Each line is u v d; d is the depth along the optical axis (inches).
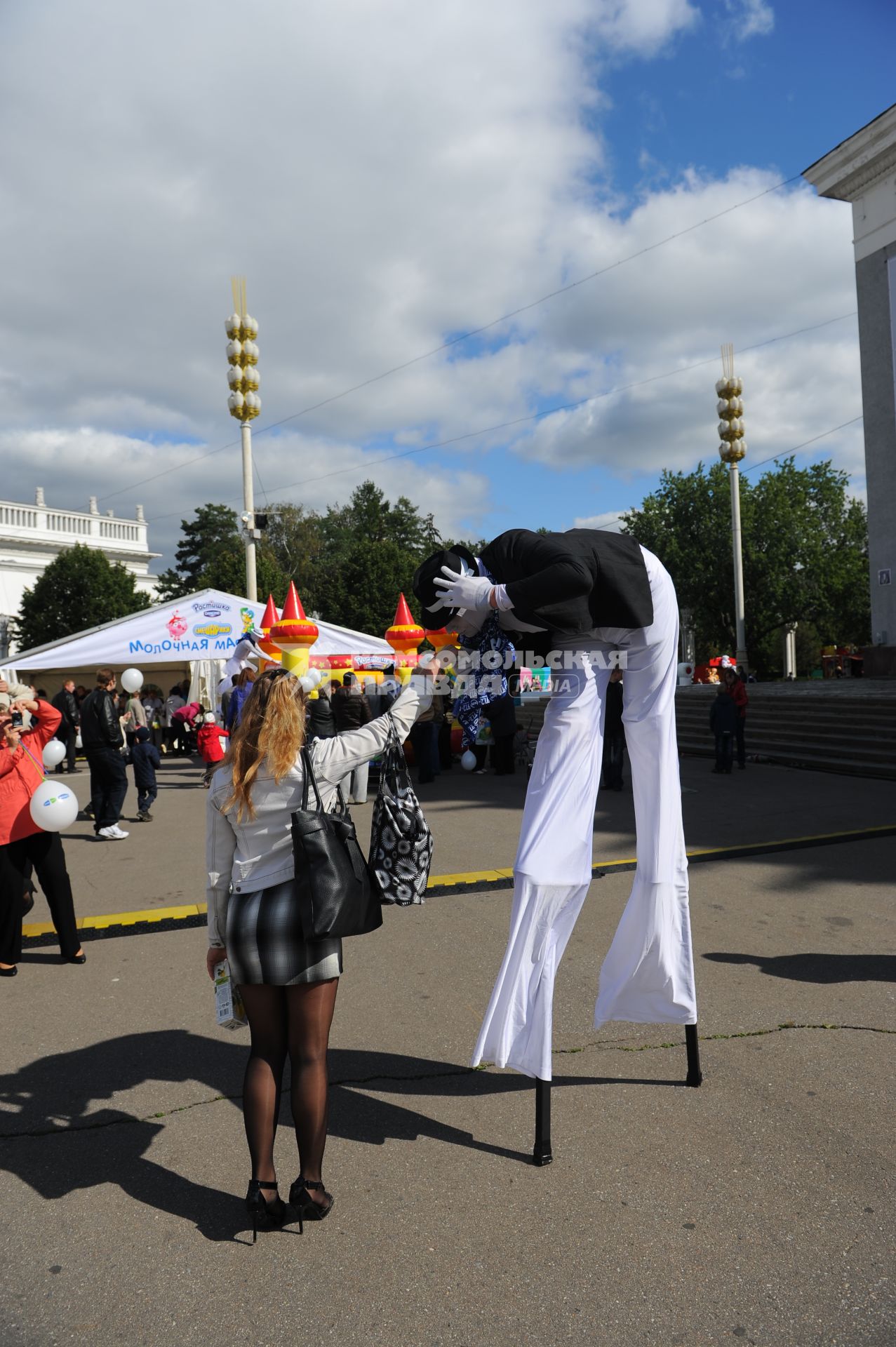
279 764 101.3
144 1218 105.3
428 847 108.5
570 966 188.9
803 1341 81.5
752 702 626.8
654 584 126.3
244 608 718.5
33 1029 165.9
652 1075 138.1
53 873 202.5
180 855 333.7
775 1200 103.7
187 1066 147.9
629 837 320.5
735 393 1059.9
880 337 785.6
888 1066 137.5
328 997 103.6
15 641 1504.7
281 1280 92.8
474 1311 87.0
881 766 459.5
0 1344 84.7
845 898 233.6
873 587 803.4
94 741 370.3
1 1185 113.4
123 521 1781.5
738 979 177.0
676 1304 86.8
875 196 785.6
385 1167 114.3
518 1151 117.3
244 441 760.3
